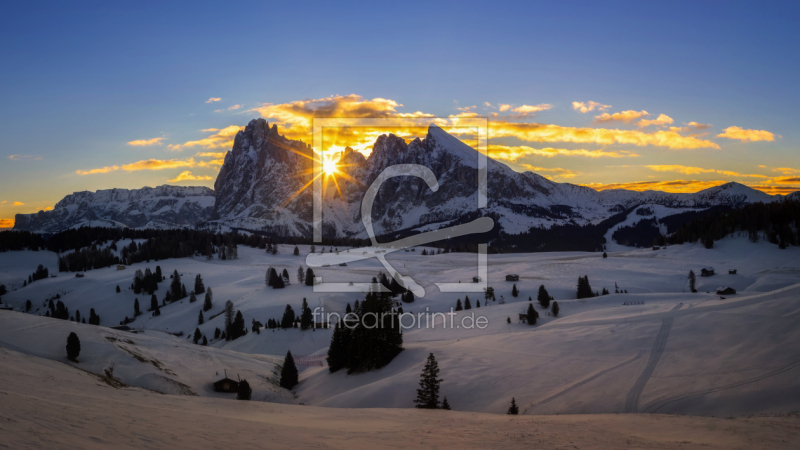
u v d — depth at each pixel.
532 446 24.33
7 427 14.36
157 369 60.12
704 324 58.81
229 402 49.03
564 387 48.53
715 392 41.44
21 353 50.97
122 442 15.77
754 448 25.77
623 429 31.52
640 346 56.66
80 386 40.34
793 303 58.00
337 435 26.19
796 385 39.97
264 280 198.75
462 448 23.38
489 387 51.94
